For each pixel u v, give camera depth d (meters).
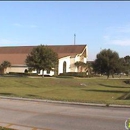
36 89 30.88
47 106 14.64
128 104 14.64
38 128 9.23
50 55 60.59
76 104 15.30
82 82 51.50
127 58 83.94
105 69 68.75
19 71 75.75
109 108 13.88
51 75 68.06
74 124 9.88
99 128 9.23
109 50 69.62
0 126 9.12
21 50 88.81
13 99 17.80
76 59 79.81
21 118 11.05
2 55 85.00
